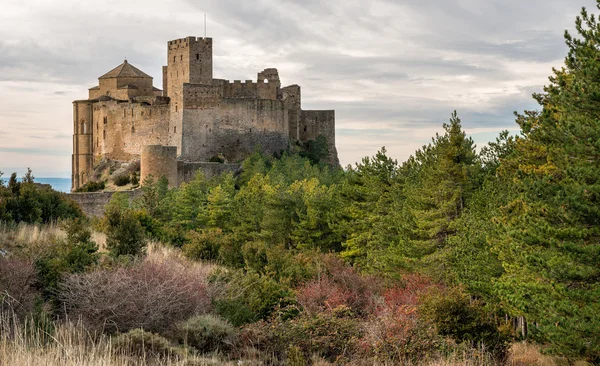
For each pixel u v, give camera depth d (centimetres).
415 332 2170
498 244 2847
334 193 6281
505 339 2381
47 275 2294
